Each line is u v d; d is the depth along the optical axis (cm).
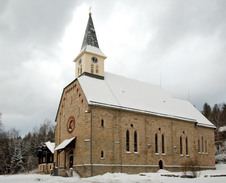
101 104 4019
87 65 4884
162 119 4997
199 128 5922
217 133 8062
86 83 4434
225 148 7931
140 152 4378
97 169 3744
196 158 5475
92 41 5234
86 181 2894
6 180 3072
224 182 2477
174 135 5131
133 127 4403
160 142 4803
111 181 2881
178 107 5931
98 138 3881
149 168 4425
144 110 4666
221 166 6300
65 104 4769
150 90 5812
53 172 4103
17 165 8144
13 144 8706
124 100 4609
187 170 4044
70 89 4662
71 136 4300
